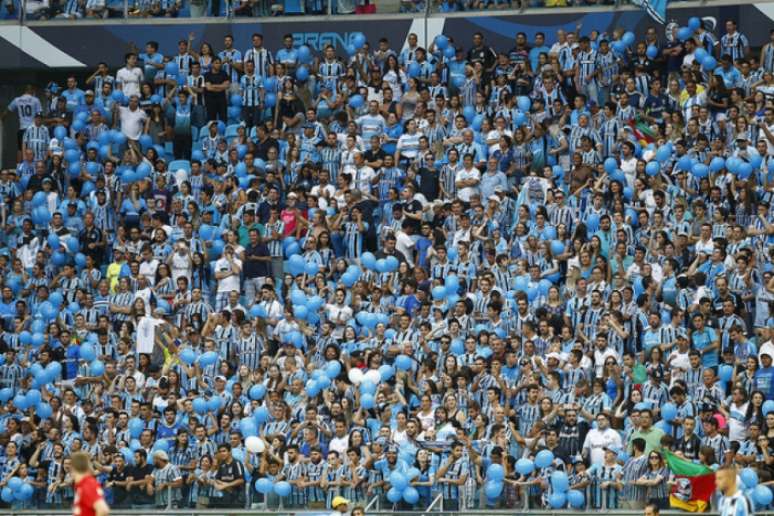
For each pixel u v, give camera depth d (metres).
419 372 78.25
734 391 73.00
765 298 81.00
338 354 79.06
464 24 106.50
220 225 92.69
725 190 88.38
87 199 96.75
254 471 72.88
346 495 70.38
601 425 70.38
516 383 77.12
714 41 99.81
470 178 92.06
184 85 102.50
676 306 81.06
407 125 96.50
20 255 93.94
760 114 93.25
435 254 86.44
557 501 68.44
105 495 72.44
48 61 109.25
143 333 83.75
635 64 99.00
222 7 108.38
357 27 107.44
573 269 83.62
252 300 89.56
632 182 91.25
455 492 69.25
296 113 101.81
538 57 100.94
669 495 67.31
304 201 92.56
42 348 83.44
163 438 75.69
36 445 77.06
